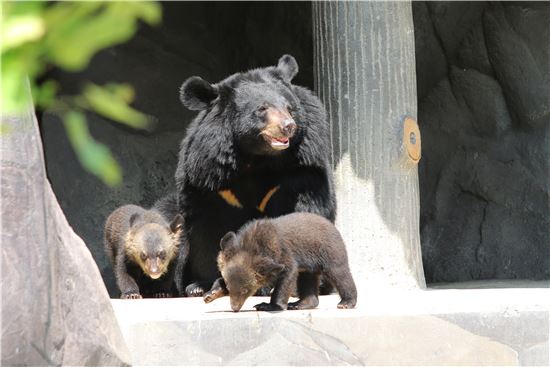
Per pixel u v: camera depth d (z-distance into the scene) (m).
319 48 14.77
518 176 19.11
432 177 20.45
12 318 5.30
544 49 18.72
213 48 22.91
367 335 8.23
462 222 19.78
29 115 5.67
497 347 8.47
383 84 14.33
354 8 14.43
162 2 22.45
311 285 9.20
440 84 20.56
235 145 11.83
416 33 20.58
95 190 20.83
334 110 14.44
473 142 19.94
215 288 8.84
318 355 8.10
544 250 18.58
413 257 14.29
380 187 14.12
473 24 19.94
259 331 8.10
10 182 5.47
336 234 9.00
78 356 5.88
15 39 1.31
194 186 12.34
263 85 11.92
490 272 19.23
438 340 8.36
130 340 7.94
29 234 5.52
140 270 12.38
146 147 21.62
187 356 8.02
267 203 12.17
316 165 12.02
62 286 5.87
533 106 18.83
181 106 22.22
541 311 8.53
